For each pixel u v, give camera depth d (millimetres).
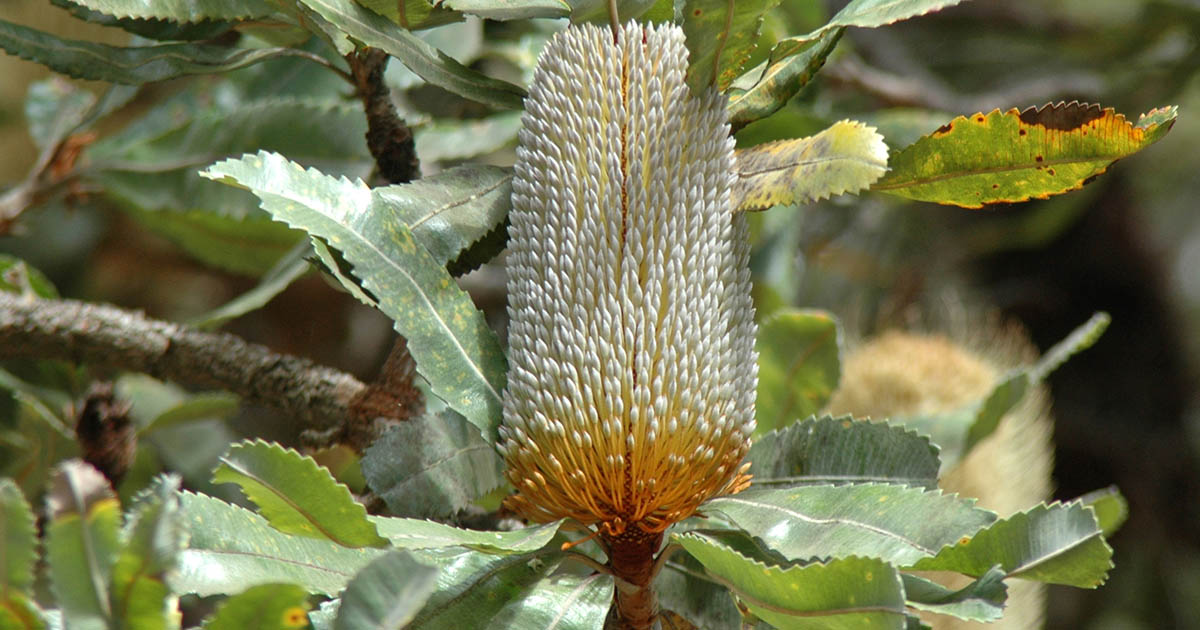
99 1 856
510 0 855
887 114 1353
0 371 1114
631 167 808
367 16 852
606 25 832
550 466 813
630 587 834
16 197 1172
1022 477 1273
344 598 741
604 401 807
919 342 1343
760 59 997
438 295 833
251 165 817
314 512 781
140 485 1296
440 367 825
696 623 861
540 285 813
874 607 763
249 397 1004
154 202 1177
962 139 841
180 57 906
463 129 1090
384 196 844
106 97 1099
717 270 819
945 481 1165
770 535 818
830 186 813
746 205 833
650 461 810
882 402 1229
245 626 759
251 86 1195
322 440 956
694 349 810
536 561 833
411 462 866
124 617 747
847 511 814
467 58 1152
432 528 793
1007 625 1110
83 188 1209
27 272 1142
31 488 1100
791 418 1046
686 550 846
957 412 1168
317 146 1098
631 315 805
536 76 822
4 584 747
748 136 1096
